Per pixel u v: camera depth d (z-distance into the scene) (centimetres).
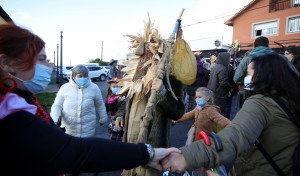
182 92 172
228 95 421
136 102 172
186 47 172
